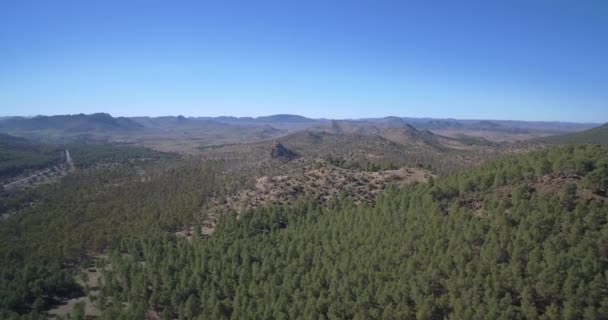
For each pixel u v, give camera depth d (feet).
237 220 417.69
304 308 257.34
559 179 302.25
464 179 348.18
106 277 344.69
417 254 272.92
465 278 239.71
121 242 431.43
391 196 381.19
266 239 361.30
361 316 236.22
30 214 548.31
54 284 348.18
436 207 316.40
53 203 616.80
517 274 231.50
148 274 337.72
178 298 299.58
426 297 238.89
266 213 417.69
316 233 349.61
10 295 319.88
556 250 238.27
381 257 285.02
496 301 219.41
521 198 291.58
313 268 296.71
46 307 333.01
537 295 223.71
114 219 518.78
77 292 357.61
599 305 207.62
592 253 225.97
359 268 277.85
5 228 477.77
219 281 311.68
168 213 520.83
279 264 316.19
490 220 281.74
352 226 346.95
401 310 236.43
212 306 277.85
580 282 213.25
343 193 450.71
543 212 265.54
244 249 341.82
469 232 270.46
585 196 277.64
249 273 310.65
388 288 254.88
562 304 216.74
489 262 245.04
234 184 646.33
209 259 343.87
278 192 500.33
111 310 290.76
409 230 301.43
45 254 404.57
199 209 536.83
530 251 241.96
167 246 386.32
